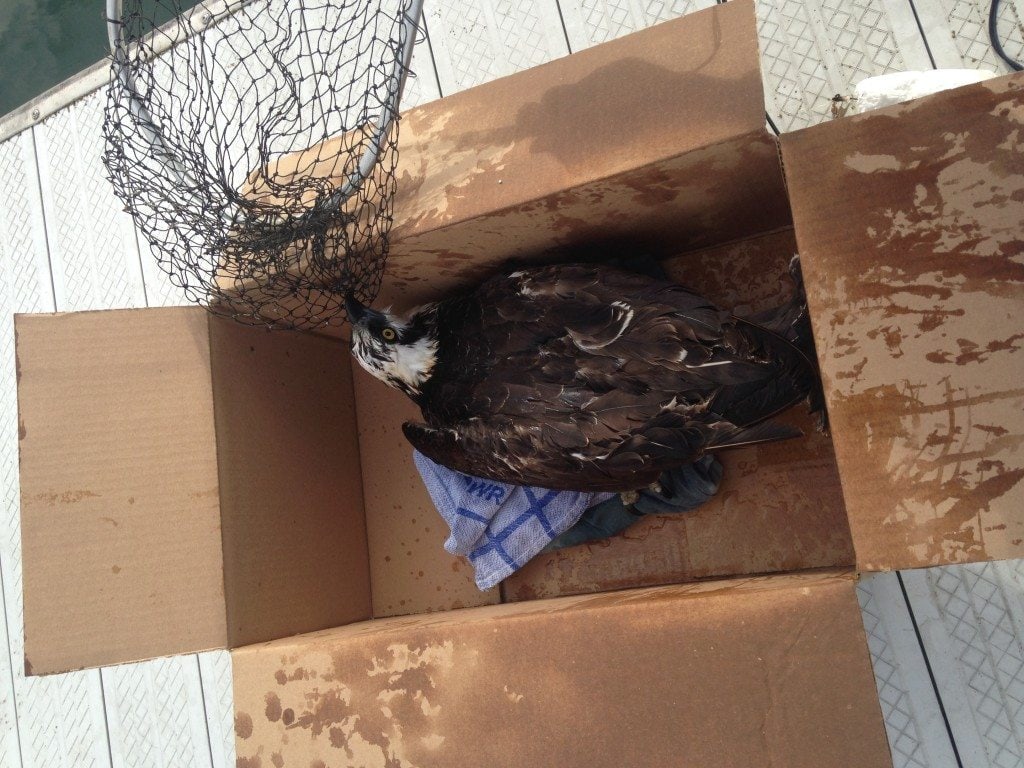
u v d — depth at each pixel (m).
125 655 0.92
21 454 0.94
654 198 0.92
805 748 0.72
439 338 1.08
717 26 0.84
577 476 0.97
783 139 0.80
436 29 1.37
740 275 1.12
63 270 1.53
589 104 0.87
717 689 0.75
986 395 0.72
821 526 1.07
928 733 1.05
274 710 0.89
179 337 0.99
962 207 0.75
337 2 1.29
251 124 1.32
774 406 0.93
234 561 0.97
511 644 0.81
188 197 1.12
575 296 0.97
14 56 1.74
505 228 0.93
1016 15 1.12
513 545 1.16
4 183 1.60
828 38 1.19
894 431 0.74
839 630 0.72
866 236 0.77
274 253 0.94
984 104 0.76
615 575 1.16
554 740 0.79
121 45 0.92
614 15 1.29
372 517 1.27
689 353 0.91
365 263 0.97
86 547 0.93
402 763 0.84
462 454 1.03
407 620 1.04
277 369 1.11
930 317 0.75
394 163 0.94
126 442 0.96
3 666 1.43
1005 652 1.04
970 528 0.71
